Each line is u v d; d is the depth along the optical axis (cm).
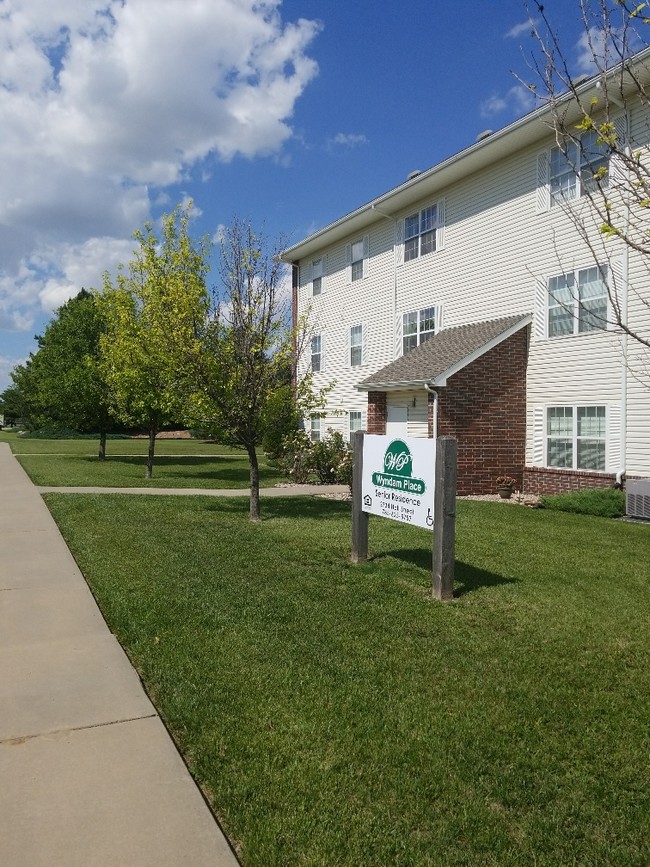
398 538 882
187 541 829
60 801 285
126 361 1709
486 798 297
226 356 1038
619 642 499
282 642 480
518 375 1511
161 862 248
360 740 343
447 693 404
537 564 749
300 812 282
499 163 1591
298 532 919
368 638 496
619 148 471
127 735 343
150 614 531
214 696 388
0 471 1827
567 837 272
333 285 2347
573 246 1386
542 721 371
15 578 648
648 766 327
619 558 790
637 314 1248
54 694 390
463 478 1462
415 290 1909
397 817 281
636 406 1263
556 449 1451
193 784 299
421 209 1884
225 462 2517
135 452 3070
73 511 1055
